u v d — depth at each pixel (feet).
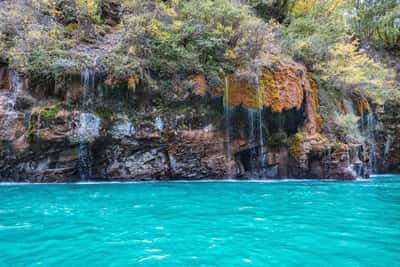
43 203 23.08
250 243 14.24
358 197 27.48
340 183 38.29
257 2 64.39
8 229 16.06
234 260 12.23
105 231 15.85
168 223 17.53
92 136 36.47
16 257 12.32
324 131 45.91
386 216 19.88
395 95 65.67
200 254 12.81
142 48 40.32
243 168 42.96
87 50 41.57
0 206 21.89
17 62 35.60
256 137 42.57
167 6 47.01
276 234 15.66
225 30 43.45
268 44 46.83
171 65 39.86
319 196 27.73
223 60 42.73
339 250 13.48
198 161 40.47
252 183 37.45
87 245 13.74
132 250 13.16
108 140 37.40
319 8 67.92
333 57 52.85
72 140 35.73
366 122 58.80
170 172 39.81
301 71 45.32
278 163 43.11
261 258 12.48
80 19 45.27
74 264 11.68
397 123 64.44
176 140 39.45
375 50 84.38
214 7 45.19
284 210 21.43
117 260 12.09
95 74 37.04
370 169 59.98
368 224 17.80
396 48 85.97
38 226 16.66
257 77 41.29
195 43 42.73
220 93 40.50
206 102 40.57
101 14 49.08
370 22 85.56
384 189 33.53
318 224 17.67
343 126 46.26
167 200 24.73
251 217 19.24
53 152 35.86
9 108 35.32
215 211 20.79
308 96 45.73
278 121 42.63
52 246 13.57
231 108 41.04
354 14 85.10
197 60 40.86
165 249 13.33
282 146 43.39
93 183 35.88
